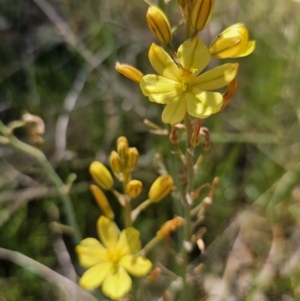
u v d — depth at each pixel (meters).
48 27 0.19
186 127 0.08
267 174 0.16
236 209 0.16
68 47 0.18
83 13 0.18
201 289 0.14
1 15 0.19
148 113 0.17
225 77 0.07
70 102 0.17
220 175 0.15
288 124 0.17
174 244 0.15
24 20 0.19
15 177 0.16
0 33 0.19
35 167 0.16
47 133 0.17
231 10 0.19
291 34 0.18
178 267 0.11
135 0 0.19
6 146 0.17
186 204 0.09
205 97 0.07
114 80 0.17
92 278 0.09
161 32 0.07
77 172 0.16
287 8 0.18
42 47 0.19
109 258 0.09
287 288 0.14
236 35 0.07
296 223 0.15
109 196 0.16
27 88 0.18
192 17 0.07
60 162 0.16
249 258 0.15
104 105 0.17
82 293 0.14
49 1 0.19
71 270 0.14
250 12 0.18
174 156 0.11
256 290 0.13
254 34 0.18
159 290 0.14
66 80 0.18
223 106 0.08
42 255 0.15
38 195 0.15
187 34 0.08
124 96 0.17
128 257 0.09
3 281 0.14
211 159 0.16
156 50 0.07
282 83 0.17
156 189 0.09
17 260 0.14
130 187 0.09
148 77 0.07
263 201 0.15
